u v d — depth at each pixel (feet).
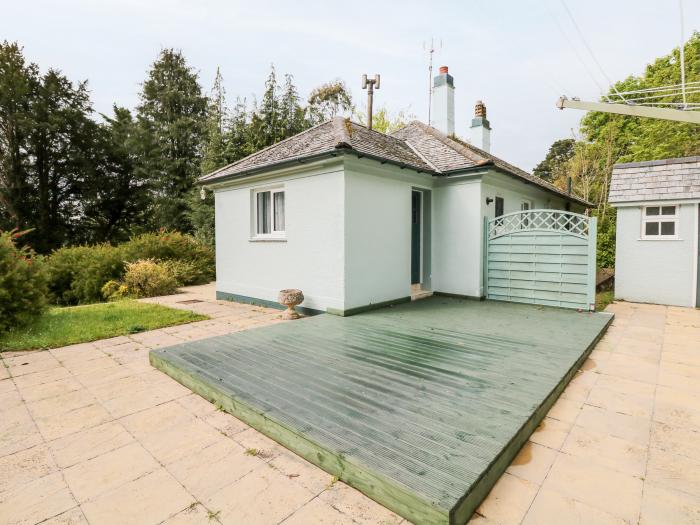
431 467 6.83
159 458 8.21
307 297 23.47
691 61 66.95
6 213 69.00
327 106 82.07
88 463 8.04
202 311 25.27
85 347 16.96
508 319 20.38
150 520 6.30
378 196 23.22
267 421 9.03
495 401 9.89
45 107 71.56
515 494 6.88
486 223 26.61
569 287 23.34
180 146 77.46
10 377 13.25
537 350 14.65
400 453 7.33
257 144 62.44
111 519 6.35
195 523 6.21
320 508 6.55
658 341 17.70
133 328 19.57
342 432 8.21
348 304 21.38
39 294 20.77
